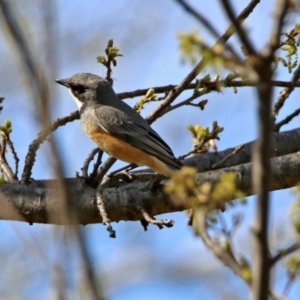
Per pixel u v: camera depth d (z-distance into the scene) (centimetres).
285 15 513
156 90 1401
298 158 1194
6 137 1227
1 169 1233
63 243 559
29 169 1202
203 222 631
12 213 1143
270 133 520
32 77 552
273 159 1197
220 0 505
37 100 553
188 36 577
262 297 535
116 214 1173
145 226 1199
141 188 1174
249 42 509
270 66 509
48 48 614
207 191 631
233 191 628
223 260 614
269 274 537
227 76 1277
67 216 550
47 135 553
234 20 508
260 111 515
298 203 792
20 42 550
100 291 529
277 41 513
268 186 526
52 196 1132
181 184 651
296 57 1165
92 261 535
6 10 547
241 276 595
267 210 529
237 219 715
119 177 1178
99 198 1116
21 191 1152
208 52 564
